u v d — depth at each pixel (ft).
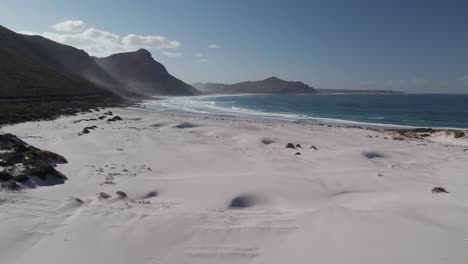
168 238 29.53
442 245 28.68
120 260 25.64
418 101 531.09
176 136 102.53
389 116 239.30
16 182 40.29
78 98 232.32
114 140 87.92
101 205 36.55
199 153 75.56
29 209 33.68
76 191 42.04
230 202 42.55
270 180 52.19
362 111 291.38
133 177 51.65
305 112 272.72
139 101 399.03
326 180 55.47
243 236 30.71
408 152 88.48
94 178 49.08
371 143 105.81
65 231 29.48
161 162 65.10
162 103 386.52
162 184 47.91
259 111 278.26
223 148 84.74
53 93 215.31
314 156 77.51
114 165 59.26
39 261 24.71
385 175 59.72
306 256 27.12
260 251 28.07
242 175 55.21
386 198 44.32
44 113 134.72
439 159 80.89
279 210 39.14
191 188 46.78
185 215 34.63
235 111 272.51
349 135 123.85
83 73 465.06
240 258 26.94
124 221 32.30
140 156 69.21
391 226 32.68
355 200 44.68
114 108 216.13
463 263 25.77
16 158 51.52
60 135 92.53
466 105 402.52
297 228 32.58
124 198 40.98
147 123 133.49
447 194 47.91
